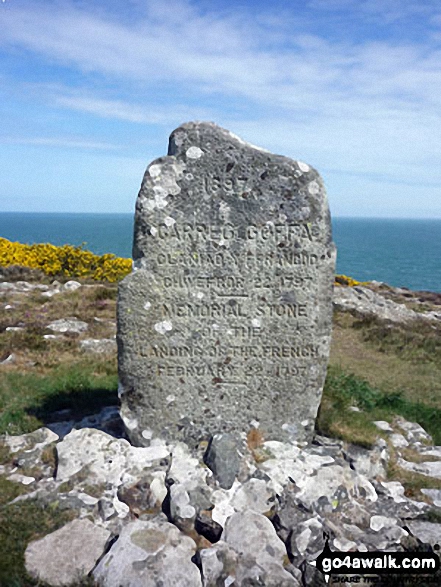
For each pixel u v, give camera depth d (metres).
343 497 4.84
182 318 5.47
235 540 4.25
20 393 7.59
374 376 10.89
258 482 4.80
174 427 5.62
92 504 4.73
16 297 14.77
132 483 4.84
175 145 5.26
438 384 10.47
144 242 5.30
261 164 5.29
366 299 19.34
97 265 21.80
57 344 10.41
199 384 5.61
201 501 4.57
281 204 5.34
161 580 3.85
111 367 9.10
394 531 4.54
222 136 5.24
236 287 5.46
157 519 4.59
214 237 5.35
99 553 4.18
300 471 5.09
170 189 5.25
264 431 5.72
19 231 189.88
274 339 5.59
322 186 5.39
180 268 5.38
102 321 12.73
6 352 9.68
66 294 15.59
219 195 5.29
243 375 5.63
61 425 6.41
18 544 4.23
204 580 3.89
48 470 5.35
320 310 5.56
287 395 5.70
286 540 4.38
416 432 7.17
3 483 5.10
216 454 5.03
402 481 5.54
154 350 5.48
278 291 5.50
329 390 7.44
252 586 3.87
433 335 15.27
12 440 5.98
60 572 3.99
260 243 5.39
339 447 5.73
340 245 159.50
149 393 5.54
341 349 13.09
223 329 5.53
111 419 6.21
